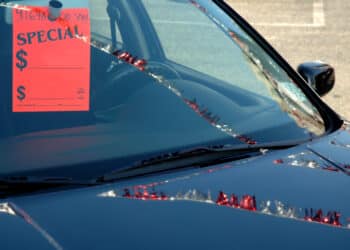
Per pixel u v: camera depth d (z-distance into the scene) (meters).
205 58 3.34
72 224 2.25
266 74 3.36
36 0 2.90
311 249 2.25
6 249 2.12
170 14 3.48
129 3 3.29
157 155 2.71
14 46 2.78
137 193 2.45
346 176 2.73
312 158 2.85
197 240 2.23
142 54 3.17
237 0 15.08
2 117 2.67
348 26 13.30
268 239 2.27
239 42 3.48
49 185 2.48
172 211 2.36
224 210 2.40
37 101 2.73
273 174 2.68
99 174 2.58
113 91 2.90
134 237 2.21
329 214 2.45
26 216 2.27
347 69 10.50
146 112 2.89
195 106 3.00
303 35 12.54
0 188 2.45
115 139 2.74
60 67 2.82
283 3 15.02
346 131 3.18
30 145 2.63
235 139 2.89
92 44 2.95
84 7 2.99
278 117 3.11
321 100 3.38
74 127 2.74
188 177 2.59
